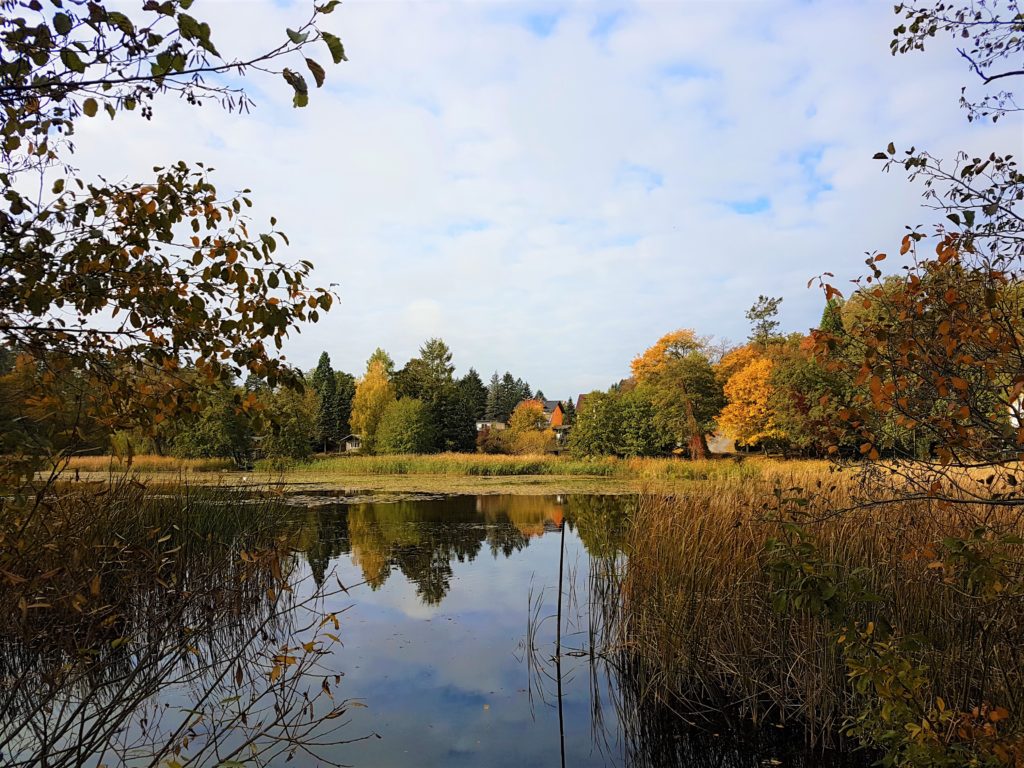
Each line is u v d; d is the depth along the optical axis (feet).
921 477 9.56
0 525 7.59
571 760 12.79
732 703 15.05
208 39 5.21
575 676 16.93
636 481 83.10
